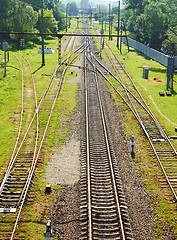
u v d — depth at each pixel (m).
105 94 45.00
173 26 78.75
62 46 97.88
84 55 78.19
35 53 83.88
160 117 36.75
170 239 17.08
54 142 28.97
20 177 22.81
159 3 87.00
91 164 24.55
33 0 128.75
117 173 23.36
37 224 17.98
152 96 45.47
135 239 16.88
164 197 20.81
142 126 32.78
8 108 38.44
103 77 55.50
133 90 48.03
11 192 20.91
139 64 71.69
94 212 18.72
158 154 27.12
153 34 90.94
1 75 53.22
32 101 41.16
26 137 30.02
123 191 21.12
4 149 27.48
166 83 53.41
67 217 18.48
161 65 71.94
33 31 102.00
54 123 33.56
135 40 108.25
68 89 47.41
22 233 17.25
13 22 97.38
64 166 24.59
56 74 56.16
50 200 20.22
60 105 39.59
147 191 21.38
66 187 21.67
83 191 20.92
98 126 32.50
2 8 98.69
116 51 91.75
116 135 30.58
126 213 18.81
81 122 33.75
